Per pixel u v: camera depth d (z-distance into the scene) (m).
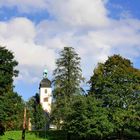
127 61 81.31
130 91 77.56
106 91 77.88
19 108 70.00
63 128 76.00
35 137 81.12
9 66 69.75
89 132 70.88
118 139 77.19
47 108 161.88
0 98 67.38
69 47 83.12
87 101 73.38
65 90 80.44
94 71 82.88
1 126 68.12
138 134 82.06
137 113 76.62
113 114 75.19
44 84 167.62
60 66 82.56
